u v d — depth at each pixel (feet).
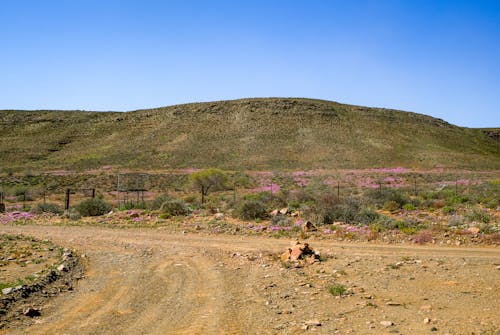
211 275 38.34
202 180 182.60
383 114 451.94
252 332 24.81
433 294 31.01
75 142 375.04
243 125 387.55
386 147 351.25
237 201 104.94
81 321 27.12
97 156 327.06
